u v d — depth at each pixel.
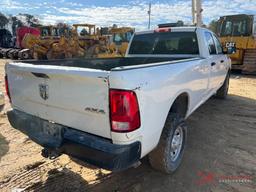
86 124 2.60
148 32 5.40
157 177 3.44
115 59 5.23
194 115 6.06
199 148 4.29
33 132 3.14
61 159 3.84
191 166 3.72
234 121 5.66
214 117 5.93
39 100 2.97
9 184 3.24
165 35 5.16
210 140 4.62
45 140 2.95
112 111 2.36
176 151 3.57
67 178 3.37
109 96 2.35
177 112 3.55
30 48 19.84
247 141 4.61
